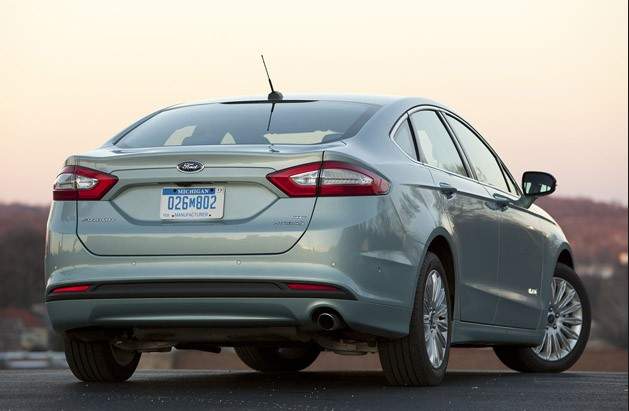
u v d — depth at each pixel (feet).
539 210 35.35
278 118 27.04
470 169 30.83
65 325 25.57
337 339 26.37
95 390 25.93
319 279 23.91
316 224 24.08
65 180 25.58
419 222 26.13
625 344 237.86
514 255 32.30
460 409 21.84
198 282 24.29
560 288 36.29
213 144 26.16
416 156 27.63
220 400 23.18
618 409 22.03
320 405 22.27
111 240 24.86
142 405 22.22
